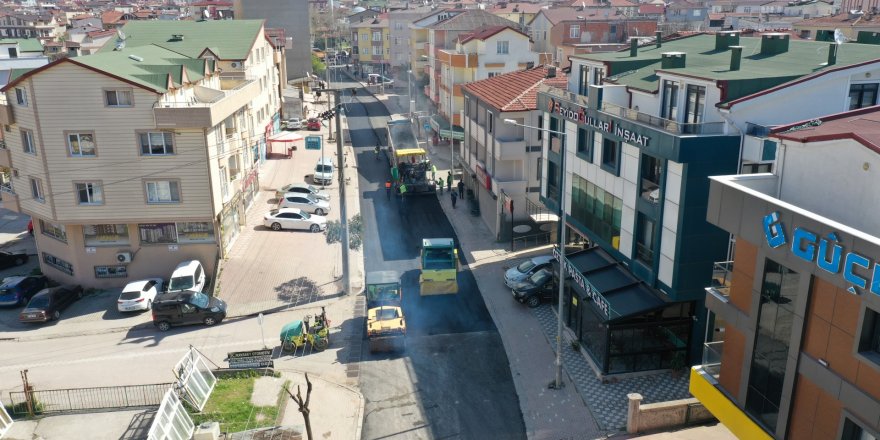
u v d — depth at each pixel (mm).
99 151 36594
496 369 28250
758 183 18406
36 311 34625
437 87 78188
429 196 54625
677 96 25734
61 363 30156
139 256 39344
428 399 26188
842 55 26219
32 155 37375
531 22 95750
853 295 14102
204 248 39500
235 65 56375
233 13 110188
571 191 34469
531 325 32031
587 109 30688
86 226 38719
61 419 24812
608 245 30453
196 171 37312
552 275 33750
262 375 27906
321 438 23578
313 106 97750
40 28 157250
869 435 14242
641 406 22781
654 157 25875
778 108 23000
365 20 134250
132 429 24031
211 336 32375
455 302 34781
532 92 42875
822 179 16578
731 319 18422
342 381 27578
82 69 35094
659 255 25922
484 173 45656
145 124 36125
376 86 113562
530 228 41406
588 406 25141
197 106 37469
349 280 36406
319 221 46438
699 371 20391
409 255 42125
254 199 52594
